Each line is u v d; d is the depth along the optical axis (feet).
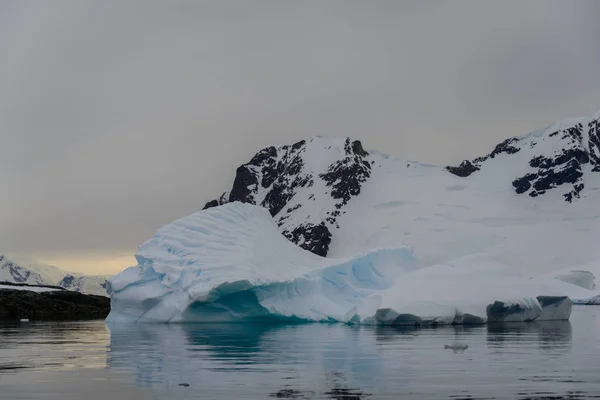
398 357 190.90
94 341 242.37
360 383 151.43
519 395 137.39
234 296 314.76
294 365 177.99
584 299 607.78
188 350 211.00
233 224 348.79
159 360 188.85
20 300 424.05
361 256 358.64
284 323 321.52
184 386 149.48
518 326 291.17
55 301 443.73
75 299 463.42
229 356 196.03
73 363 184.24
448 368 170.81
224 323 320.29
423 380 154.30
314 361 184.55
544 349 207.41
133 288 336.90
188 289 317.42
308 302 326.85
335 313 326.85
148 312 330.54
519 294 305.12
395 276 362.74
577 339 236.02
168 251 336.70
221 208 355.15
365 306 306.55
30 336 266.57
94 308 449.89
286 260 346.13
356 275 358.23
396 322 291.99
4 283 499.10
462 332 263.08
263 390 144.77
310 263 354.54
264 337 250.98
